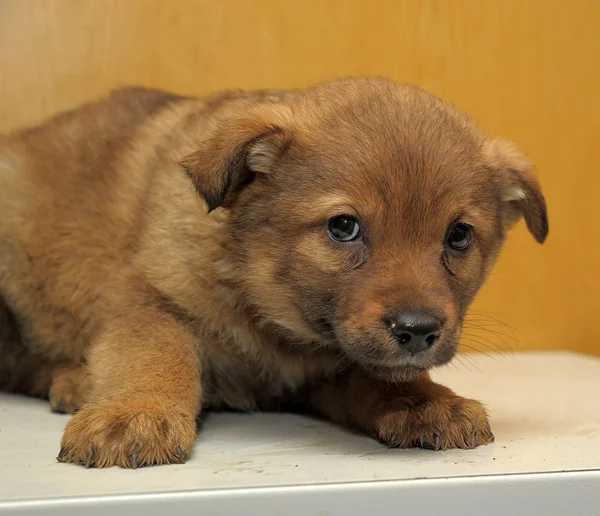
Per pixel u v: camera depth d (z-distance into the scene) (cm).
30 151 60
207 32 70
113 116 60
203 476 41
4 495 38
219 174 47
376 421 48
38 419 53
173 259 51
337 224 47
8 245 58
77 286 56
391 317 44
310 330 49
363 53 73
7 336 59
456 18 74
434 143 48
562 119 77
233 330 52
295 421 53
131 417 44
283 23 71
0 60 68
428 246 47
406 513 40
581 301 79
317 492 39
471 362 72
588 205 78
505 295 78
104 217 55
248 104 53
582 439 48
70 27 69
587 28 77
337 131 48
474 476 41
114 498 38
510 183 53
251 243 49
